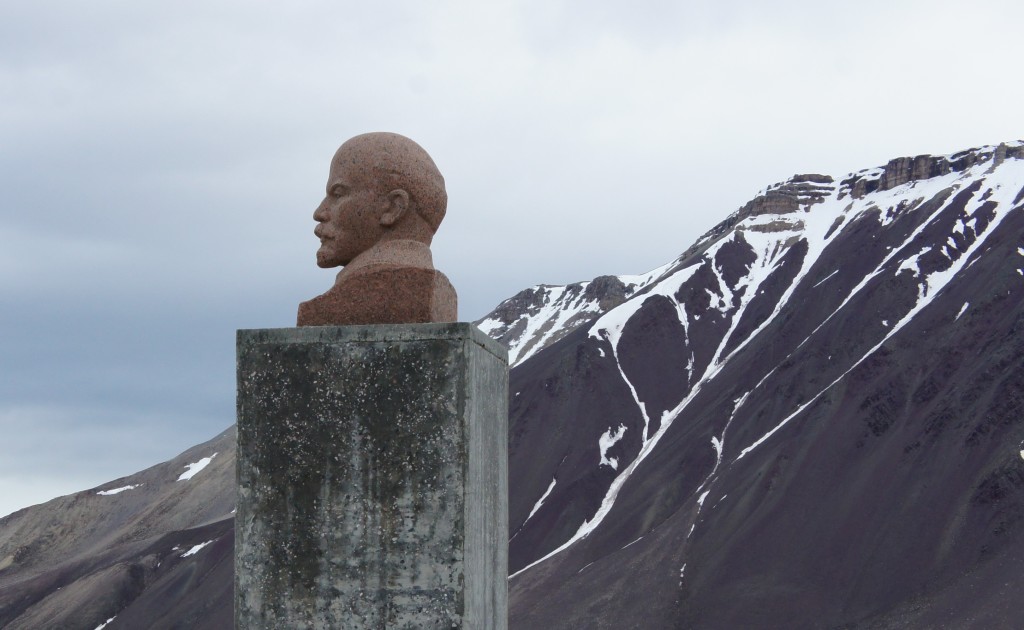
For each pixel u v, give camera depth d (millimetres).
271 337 11195
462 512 10695
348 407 10992
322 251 12320
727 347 156125
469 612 10680
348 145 12383
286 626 10844
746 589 98875
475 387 11047
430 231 12430
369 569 10773
